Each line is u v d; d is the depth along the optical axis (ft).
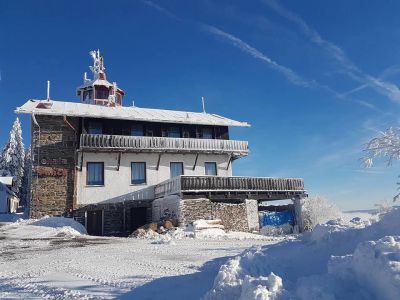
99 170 80.64
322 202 88.53
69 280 24.29
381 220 16.34
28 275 27.22
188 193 70.54
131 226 80.79
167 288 19.51
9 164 164.14
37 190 76.13
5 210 126.31
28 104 83.20
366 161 26.05
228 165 90.79
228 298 13.57
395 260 10.68
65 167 78.69
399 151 24.93
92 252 40.24
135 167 83.41
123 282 23.17
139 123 85.92
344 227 18.24
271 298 11.51
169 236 59.93
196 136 90.74
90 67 107.45
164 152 84.43
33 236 58.95
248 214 75.36
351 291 11.03
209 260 32.07
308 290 11.16
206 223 66.23
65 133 80.12
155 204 79.87
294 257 17.70
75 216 76.64
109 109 90.74
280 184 80.38
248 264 15.76
